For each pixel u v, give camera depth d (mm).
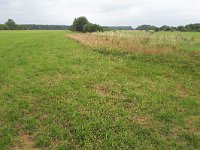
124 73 16719
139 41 29328
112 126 8961
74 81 14500
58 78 15266
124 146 7785
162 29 93625
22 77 15297
